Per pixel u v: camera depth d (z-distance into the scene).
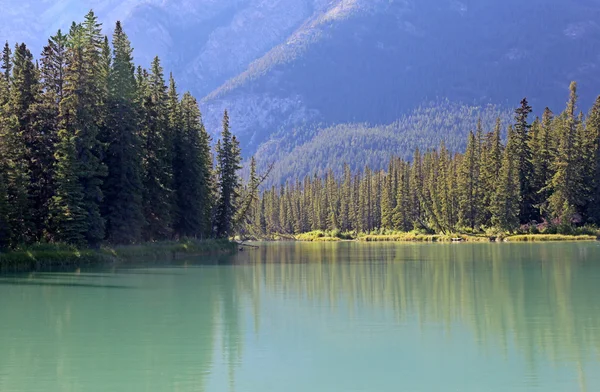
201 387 22.31
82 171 63.19
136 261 68.25
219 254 85.88
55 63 66.94
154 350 26.94
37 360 25.44
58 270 57.12
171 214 82.31
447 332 30.02
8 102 64.81
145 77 85.00
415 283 46.94
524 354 26.11
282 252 93.81
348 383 22.64
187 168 85.88
